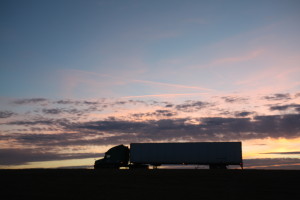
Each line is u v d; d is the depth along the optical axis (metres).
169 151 50.41
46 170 46.62
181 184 27.98
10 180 31.45
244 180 30.73
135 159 51.78
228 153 47.72
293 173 37.97
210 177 33.41
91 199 21.14
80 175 36.09
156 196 22.09
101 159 53.25
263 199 21.00
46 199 21.22
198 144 49.31
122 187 26.25
